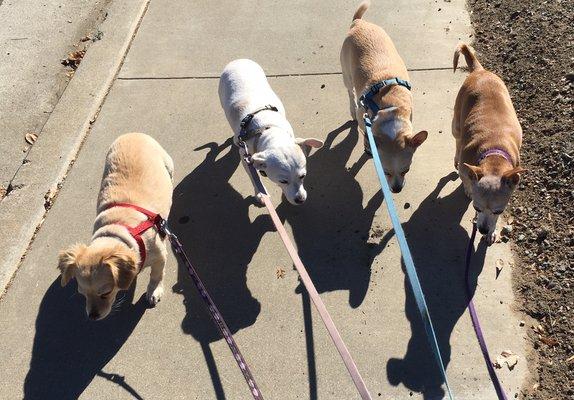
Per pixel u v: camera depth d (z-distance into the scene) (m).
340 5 2.10
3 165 1.71
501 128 1.36
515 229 1.41
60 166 1.65
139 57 1.98
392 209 1.12
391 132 1.41
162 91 1.86
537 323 1.25
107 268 1.10
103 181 1.34
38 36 2.10
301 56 1.92
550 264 1.33
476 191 1.28
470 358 1.21
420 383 1.19
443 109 1.70
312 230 1.47
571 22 1.82
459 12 2.01
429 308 1.30
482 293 1.31
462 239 1.41
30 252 1.47
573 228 1.37
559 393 1.14
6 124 1.82
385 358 1.23
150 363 1.26
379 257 1.40
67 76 1.96
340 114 1.74
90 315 1.15
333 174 1.59
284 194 1.54
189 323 1.32
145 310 1.35
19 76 1.96
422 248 1.41
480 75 1.47
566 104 1.61
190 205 1.56
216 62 1.94
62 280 1.15
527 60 1.77
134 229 1.20
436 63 1.83
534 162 1.53
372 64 1.54
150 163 1.35
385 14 2.04
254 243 1.46
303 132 1.70
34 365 1.27
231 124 1.55
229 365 1.25
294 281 1.38
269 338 1.28
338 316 1.30
